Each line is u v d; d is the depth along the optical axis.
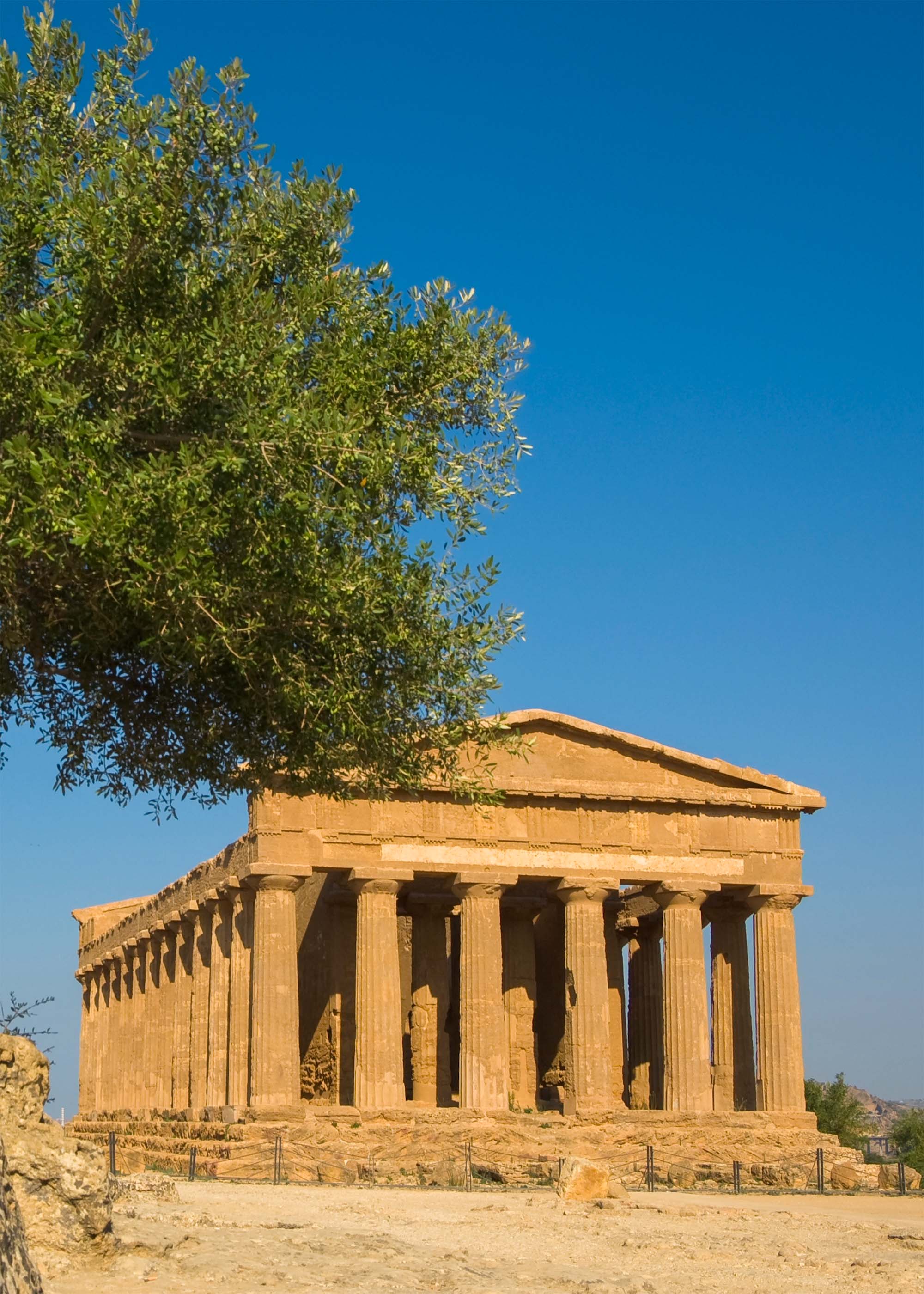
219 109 20.66
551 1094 71.19
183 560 18.45
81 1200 19.20
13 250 19.42
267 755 22.09
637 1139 57.09
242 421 19.41
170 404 19.09
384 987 57.03
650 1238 31.86
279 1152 48.25
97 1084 90.25
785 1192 51.31
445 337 22.94
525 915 67.81
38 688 21.45
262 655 20.42
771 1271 26.66
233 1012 59.44
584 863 61.00
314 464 19.88
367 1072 56.38
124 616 19.94
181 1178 48.38
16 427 18.98
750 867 63.44
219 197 20.89
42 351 18.66
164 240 19.78
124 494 18.39
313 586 20.19
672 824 62.84
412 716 22.75
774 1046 62.06
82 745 21.77
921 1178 57.41
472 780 24.58
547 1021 72.31
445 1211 37.38
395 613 21.53
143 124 20.50
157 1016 74.88
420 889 65.12
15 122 20.38
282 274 21.91
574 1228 33.44
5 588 18.88
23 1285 12.38
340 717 21.48
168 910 71.75
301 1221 31.48
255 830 57.06
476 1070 57.53
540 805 61.00
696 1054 60.62
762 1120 59.78
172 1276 19.42
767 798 63.84
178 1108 67.75
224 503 19.31
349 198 21.80
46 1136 19.52
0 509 18.30
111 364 19.30
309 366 21.33
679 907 62.06
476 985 58.31
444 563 22.67
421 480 22.31
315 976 67.50
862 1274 26.28
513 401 23.48
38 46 20.64
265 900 56.62
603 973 60.38
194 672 20.80
